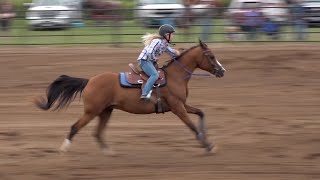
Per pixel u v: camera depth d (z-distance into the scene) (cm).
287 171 1044
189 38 2328
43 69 2019
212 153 1164
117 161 1120
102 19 2364
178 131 1364
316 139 1281
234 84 1856
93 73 1983
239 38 2325
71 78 1148
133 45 2331
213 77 1923
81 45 2348
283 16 2295
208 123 1441
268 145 1233
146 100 1131
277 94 1748
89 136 1320
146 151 1195
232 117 1504
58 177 1016
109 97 1133
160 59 2067
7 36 2334
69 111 1568
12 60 2103
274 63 2048
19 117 1518
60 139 1302
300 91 1778
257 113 1545
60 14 2389
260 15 2295
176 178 1005
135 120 1467
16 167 1080
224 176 1015
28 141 1286
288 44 2291
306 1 2394
